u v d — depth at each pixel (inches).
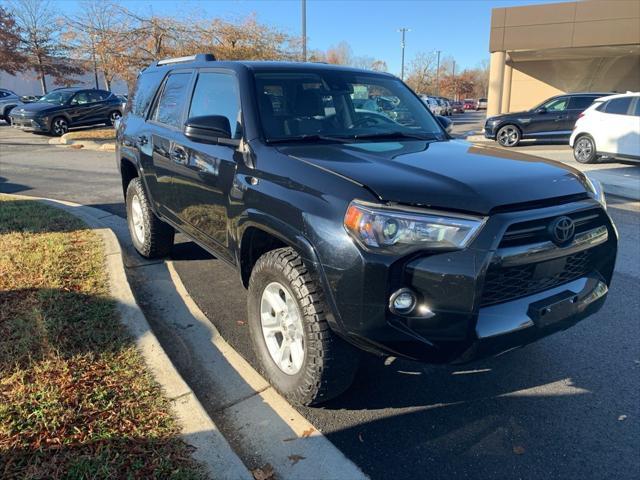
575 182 110.7
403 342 96.5
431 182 99.6
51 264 181.9
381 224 93.0
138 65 753.0
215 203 142.0
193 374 131.7
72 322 140.0
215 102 152.3
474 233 92.8
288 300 113.4
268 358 123.2
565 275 111.0
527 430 112.0
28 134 787.4
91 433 97.9
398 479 97.6
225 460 94.6
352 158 115.1
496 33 932.6
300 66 155.2
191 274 199.9
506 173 107.5
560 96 683.4
